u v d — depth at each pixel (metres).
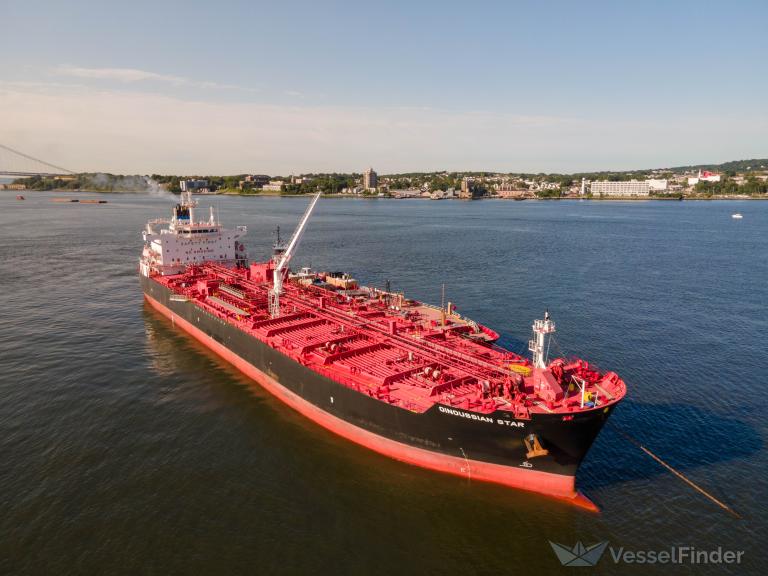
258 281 65.69
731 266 109.94
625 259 118.62
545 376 31.81
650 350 55.91
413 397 34.28
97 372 48.75
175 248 71.62
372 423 35.19
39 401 42.34
